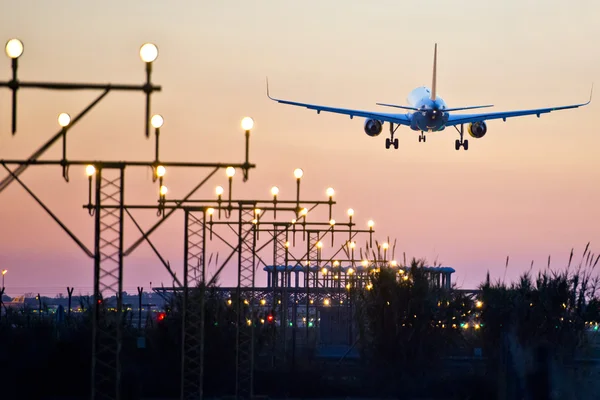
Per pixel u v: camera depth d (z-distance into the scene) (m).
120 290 134.75
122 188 133.12
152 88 90.38
